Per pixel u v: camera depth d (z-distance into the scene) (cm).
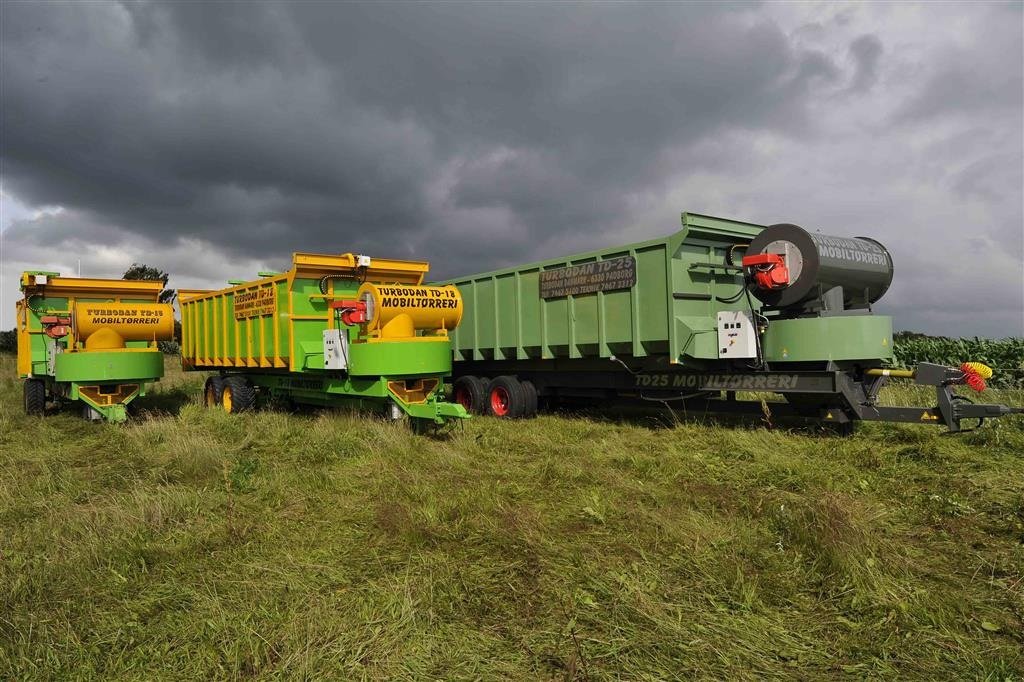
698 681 286
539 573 405
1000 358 1495
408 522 495
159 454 783
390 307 908
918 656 305
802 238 799
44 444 898
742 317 824
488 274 1203
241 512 550
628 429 938
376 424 883
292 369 1031
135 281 1372
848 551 406
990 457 659
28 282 1240
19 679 297
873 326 764
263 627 338
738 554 432
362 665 300
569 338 1044
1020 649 309
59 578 403
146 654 318
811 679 289
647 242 914
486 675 293
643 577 396
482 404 1169
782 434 796
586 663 300
